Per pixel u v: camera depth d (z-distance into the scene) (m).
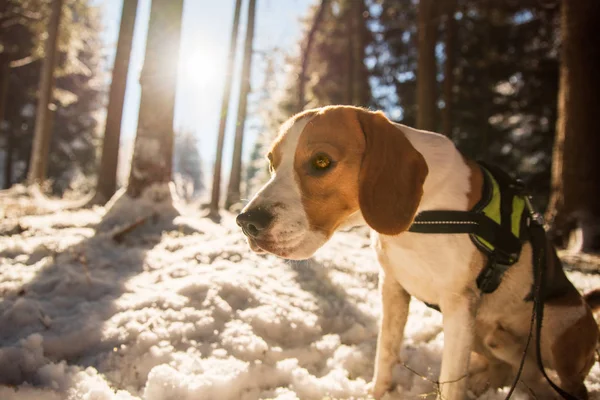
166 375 0.57
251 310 0.79
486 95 4.77
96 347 0.67
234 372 0.60
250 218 0.48
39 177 3.32
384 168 0.50
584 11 2.15
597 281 1.19
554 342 0.62
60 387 0.56
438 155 0.55
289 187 0.49
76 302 0.81
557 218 2.16
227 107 2.49
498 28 4.41
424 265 0.54
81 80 7.09
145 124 1.47
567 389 0.62
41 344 0.65
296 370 0.64
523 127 4.75
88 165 7.54
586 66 2.15
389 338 0.62
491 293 0.59
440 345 0.75
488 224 0.54
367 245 1.56
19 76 6.04
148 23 1.51
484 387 0.66
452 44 4.41
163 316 0.74
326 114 0.51
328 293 0.98
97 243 1.13
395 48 5.28
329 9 4.81
